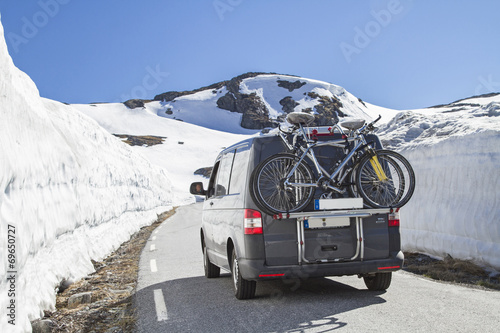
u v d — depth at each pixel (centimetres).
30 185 591
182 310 550
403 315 469
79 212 888
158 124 18325
